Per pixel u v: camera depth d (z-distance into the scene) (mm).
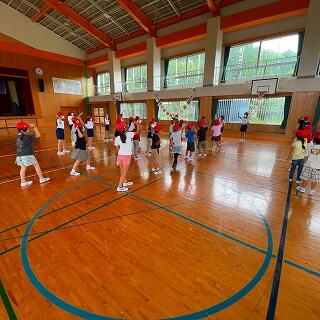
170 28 11508
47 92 15570
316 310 1615
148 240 2480
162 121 13398
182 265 2086
